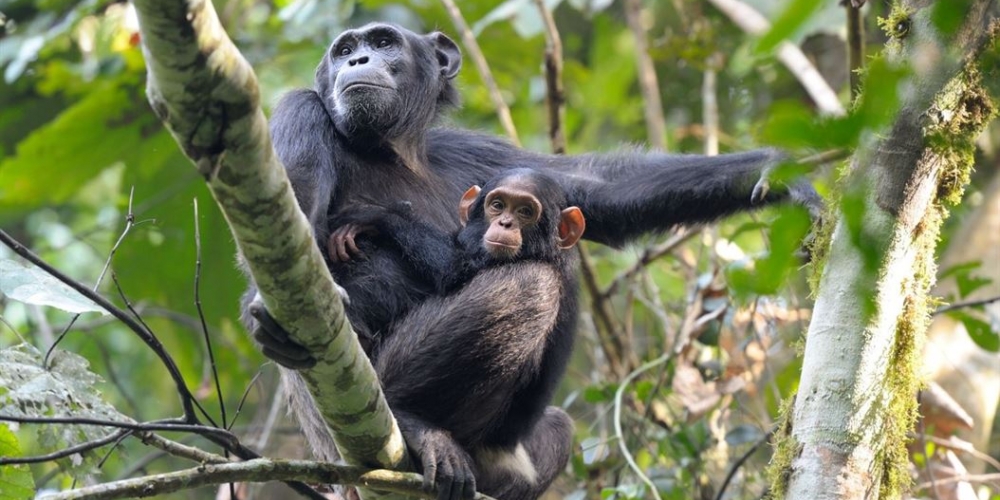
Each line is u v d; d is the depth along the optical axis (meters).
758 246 18.08
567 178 12.66
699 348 14.93
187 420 8.46
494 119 22.44
